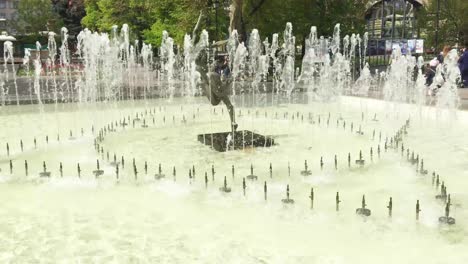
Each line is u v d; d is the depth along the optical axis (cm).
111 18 4466
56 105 2145
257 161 1150
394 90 2397
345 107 2080
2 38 3909
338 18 3350
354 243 707
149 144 1345
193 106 2145
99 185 977
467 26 3928
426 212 816
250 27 3203
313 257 664
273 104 2200
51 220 800
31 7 5816
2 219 803
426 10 4175
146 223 786
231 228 763
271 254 673
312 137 1422
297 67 3462
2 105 2108
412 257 661
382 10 4384
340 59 2842
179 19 3234
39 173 1052
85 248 697
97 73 2878
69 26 6812
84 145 1334
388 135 1445
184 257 666
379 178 1008
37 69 2262
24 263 652
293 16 3177
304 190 935
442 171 1061
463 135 1430
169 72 3097
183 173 1057
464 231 740
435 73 2230
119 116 1873
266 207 848
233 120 1320
